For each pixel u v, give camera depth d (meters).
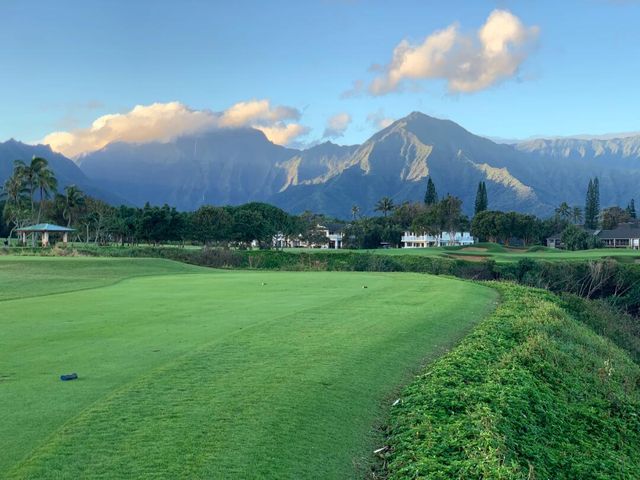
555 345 17.44
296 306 21.81
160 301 23.81
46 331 16.09
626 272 66.44
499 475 7.48
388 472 8.07
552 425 11.08
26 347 13.81
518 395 11.25
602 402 13.75
